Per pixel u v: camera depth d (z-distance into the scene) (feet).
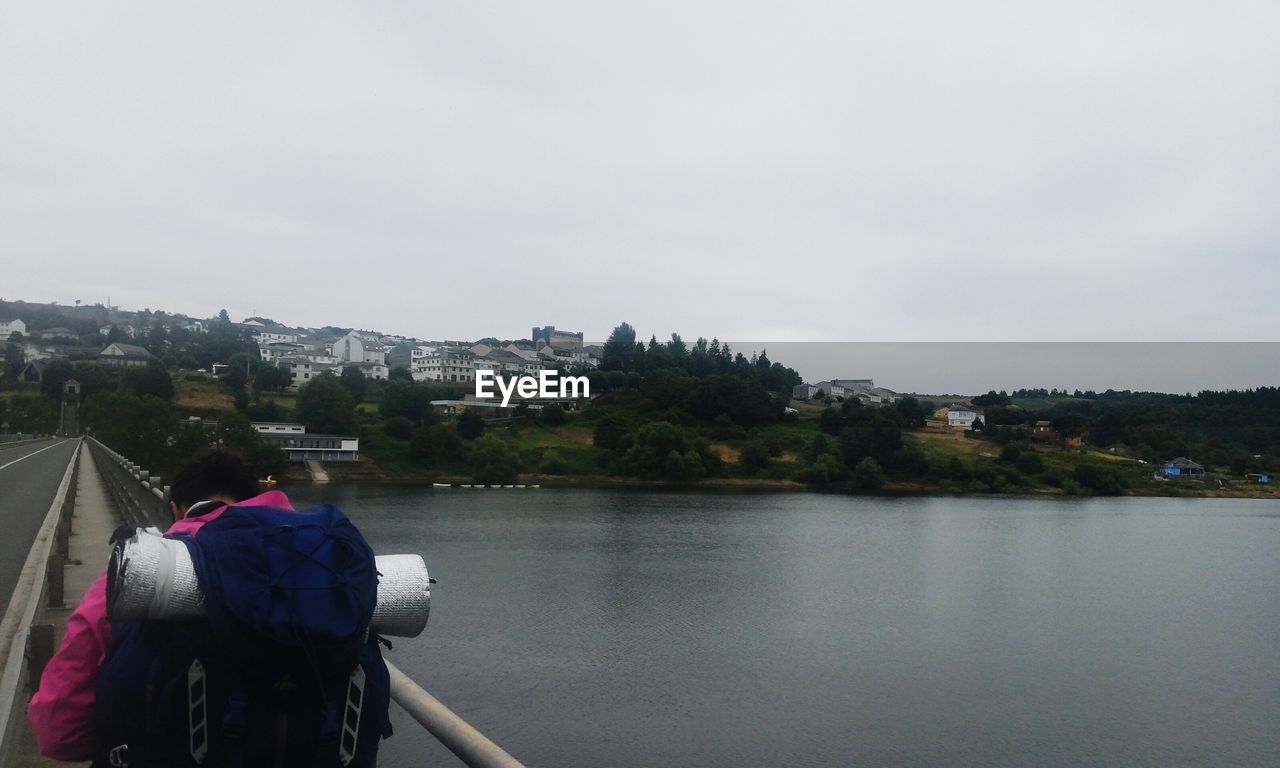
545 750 81.76
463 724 9.17
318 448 340.80
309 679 7.37
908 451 399.24
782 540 216.54
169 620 7.30
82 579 38.42
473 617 127.65
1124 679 113.60
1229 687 112.16
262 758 7.35
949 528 252.62
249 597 7.13
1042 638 134.10
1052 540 236.22
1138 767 85.40
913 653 122.01
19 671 15.11
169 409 287.48
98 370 503.61
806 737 88.17
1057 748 89.20
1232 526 277.44
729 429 435.53
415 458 353.31
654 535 215.31
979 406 581.53
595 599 142.82
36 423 388.98
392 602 8.41
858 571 181.68
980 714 98.07
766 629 129.90
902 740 89.25
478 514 242.58
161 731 7.44
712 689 101.04
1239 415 560.20
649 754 81.97
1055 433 493.36
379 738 8.35
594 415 458.50
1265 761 88.07
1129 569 197.57
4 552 50.88
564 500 290.56
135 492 46.85
